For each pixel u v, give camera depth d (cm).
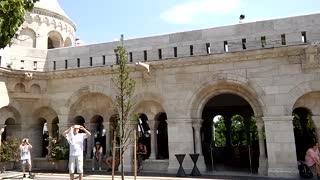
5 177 1360
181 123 1474
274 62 1373
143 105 1595
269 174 1314
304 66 1327
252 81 1393
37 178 1338
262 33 1441
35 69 1789
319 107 1363
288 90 1342
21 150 1376
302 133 1836
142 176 1366
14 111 1725
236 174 1406
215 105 2141
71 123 1714
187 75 1495
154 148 1569
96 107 1706
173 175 1385
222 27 1505
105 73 1638
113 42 1688
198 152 1465
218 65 1452
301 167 1332
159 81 1538
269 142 1338
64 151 1616
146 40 1619
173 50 1566
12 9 705
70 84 1716
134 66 1548
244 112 2269
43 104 1753
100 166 1622
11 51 1747
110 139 1658
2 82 1644
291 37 1397
